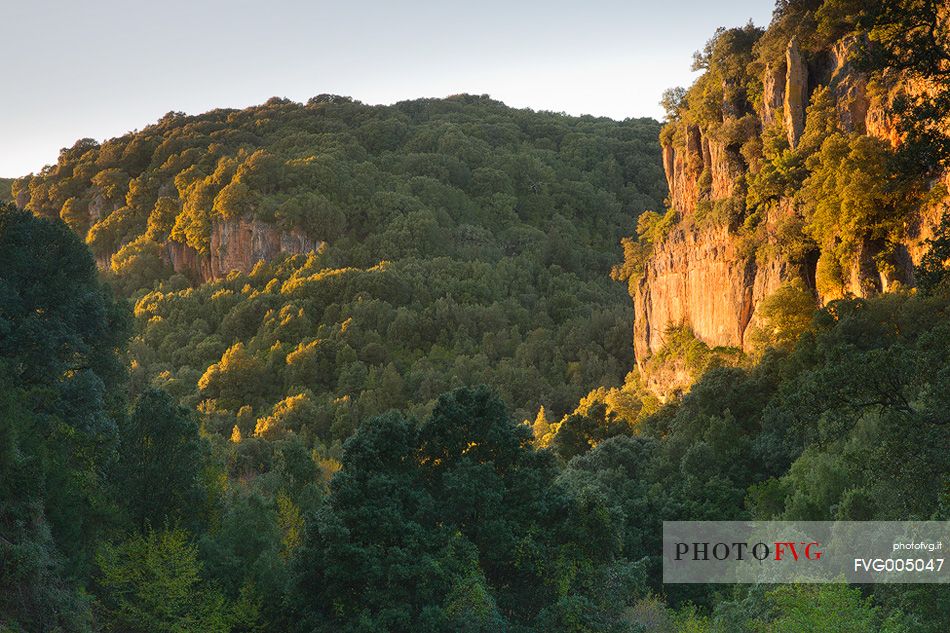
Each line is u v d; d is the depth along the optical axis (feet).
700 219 349.61
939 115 109.29
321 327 619.67
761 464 226.58
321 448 425.28
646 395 383.65
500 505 142.41
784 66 308.19
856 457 129.29
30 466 122.93
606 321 643.45
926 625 117.29
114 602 136.67
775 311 266.57
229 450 296.10
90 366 169.78
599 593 139.64
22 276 159.74
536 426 444.55
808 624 115.75
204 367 610.65
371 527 134.72
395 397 541.34
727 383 258.37
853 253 249.55
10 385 136.87
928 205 228.22
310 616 132.98
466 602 126.62
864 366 109.09
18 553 113.19
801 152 285.43
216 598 134.10
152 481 153.07
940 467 102.78
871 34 196.24
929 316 211.20
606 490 221.46
